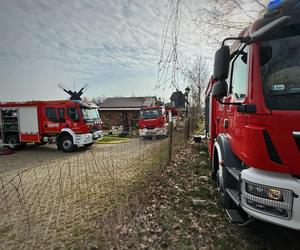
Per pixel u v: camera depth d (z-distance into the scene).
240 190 2.43
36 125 13.12
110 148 13.46
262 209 2.16
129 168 7.36
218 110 4.53
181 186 5.06
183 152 8.95
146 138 16.92
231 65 3.29
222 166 3.38
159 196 4.50
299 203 1.97
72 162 9.26
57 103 12.62
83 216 3.99
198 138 10.21
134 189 5.11
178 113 22.05
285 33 2.34
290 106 2.13
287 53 2.30
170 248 2.86
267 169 2.15
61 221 3.85
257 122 2.21
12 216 4.16
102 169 7.55
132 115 33.56
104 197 4.87
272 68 2.30
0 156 11.94
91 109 13.48
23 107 13.33
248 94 2.38
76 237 3.27
